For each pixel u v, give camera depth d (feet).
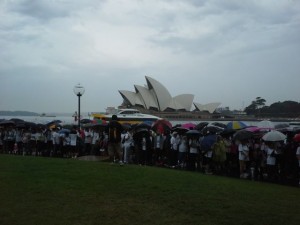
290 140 46.14
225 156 48.75
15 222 22.40
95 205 26.32
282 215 24.99
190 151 52.95
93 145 65.26
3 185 31.76
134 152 60.08
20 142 69.62
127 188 31.42
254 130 55.16
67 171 38.99
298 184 42.27
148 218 23.79
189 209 25.75
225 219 23.91
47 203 26.55
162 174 38.83
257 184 38.70
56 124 76.69
